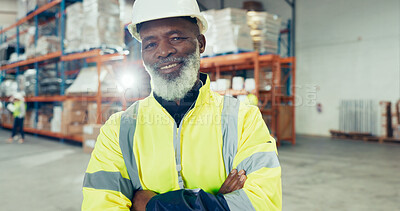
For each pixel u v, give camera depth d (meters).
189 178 0.89
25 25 11.12
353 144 8.11
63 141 8.39
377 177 4.42
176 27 0.85
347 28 9.73
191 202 0.81
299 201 3.30
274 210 0.86
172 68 0.86
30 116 10.23
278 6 11.32
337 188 3.83
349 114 9.71
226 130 0.92
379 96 9.11
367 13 9.28
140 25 0.90
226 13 6.14
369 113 9.30
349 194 3.57
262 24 6.62
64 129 7.56
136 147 0.93
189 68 0.87
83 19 6.45
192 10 0.85
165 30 0.85
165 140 0.91
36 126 9.68
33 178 4.29
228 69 8.41
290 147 7.45
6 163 5.37
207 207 0.80
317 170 4.87
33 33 9.22
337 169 4.96
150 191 0.91
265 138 0.95
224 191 0.88
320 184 4.02
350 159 5.86
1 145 7.68
